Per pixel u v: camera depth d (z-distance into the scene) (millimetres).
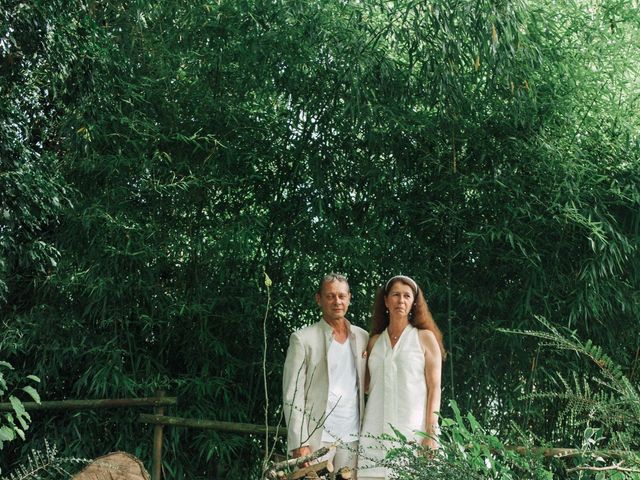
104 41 3979
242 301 3969
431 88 3955
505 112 3957
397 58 4238
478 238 3973
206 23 4070
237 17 4062
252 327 4023
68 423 3986
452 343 4004
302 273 4105
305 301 4117
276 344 4133
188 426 3732
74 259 3984
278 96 4285
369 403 3000
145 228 3975
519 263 3967
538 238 3945
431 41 3854
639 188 3928
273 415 4113
